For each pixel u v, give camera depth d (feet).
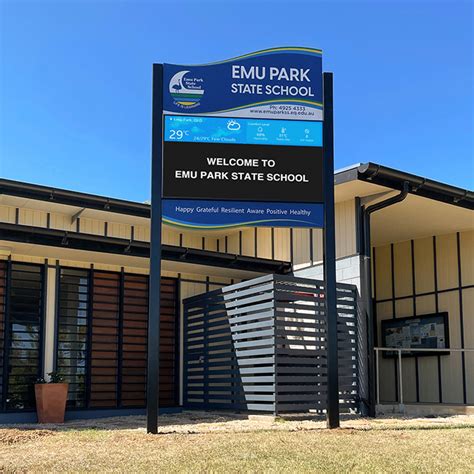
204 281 51.37
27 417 40.32
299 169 32.35
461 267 51.57
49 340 42.73
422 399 52.54
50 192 42.09
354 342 41.34
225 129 32.27
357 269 42.29
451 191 42.06
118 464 20.90
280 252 50.03
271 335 38.40
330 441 26.12
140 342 47.19
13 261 42.47
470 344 49.80
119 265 46.91
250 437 27.61
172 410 47.01
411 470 19.53
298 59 33.24
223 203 31.68
